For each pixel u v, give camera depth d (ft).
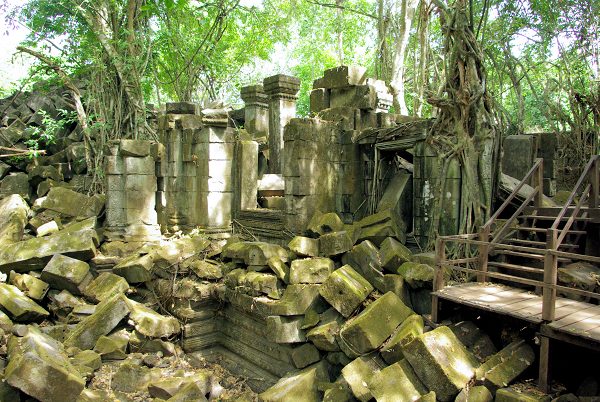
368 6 72.23
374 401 18.01
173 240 32.78
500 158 26.04
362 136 29.76
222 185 33.50
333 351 21.56
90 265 31.96
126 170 33.42
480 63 25.00
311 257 25.11
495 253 22.40
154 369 25.07
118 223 34.32
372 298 22.30
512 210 26.61
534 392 15.56
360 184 30.60
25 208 37.40
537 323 15.98
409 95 62.23
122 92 43.45
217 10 56.39
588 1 42.93
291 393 20.40
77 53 45.19
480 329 19.29
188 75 56.29
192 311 28.30
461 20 24.75
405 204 28.19
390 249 23.48
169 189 36.11
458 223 24.64
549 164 35.45
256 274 25.81
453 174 24.58
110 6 43.52
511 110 59.00
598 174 22.12
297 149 28.19
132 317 27.17
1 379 20.43
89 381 23.43
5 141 49.16
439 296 19.48
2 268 30.09
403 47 44.91
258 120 48.16
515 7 45.24
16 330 25.43
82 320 27.68
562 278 20.38
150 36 46.70
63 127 51.03
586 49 44.01
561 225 23.27
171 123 35.86
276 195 36.60
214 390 24.41
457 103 24.41
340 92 35.35
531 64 49.78
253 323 26.27
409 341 18.16
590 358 17.10
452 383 16.06
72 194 38.42
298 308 23.03
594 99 40.98
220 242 32.09
